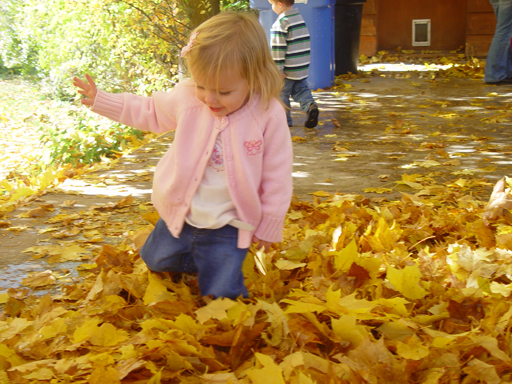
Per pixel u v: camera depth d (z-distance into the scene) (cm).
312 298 219
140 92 1134
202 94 211
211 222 220
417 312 231
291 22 621
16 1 1608
